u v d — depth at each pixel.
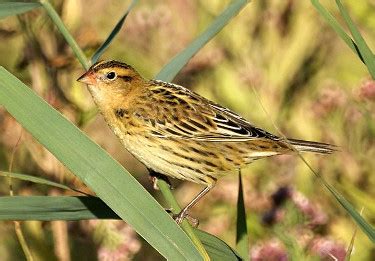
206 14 14.03
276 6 13.46
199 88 13.80
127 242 12.20
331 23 8.56
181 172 11.15
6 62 13.16
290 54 13.46
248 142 10.98
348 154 13.12
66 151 7.60
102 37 13.95
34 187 12.81
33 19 12.28
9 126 12.33
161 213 7.68
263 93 13.45
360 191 12.70
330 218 12.63
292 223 11.45
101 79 11.05
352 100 13.09
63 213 8.40
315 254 11.14
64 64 12.15
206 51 13.64
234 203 13.15
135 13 14.52
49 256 12.30
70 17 12.45
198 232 8.59
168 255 7.70
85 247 13.27
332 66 14.27
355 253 12.37
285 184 12.73
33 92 7.58
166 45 14.12
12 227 13.44
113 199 7.67
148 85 11.28
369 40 14.11
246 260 9.10
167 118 10.96
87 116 12.40
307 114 13.26
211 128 10.98
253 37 13.60
